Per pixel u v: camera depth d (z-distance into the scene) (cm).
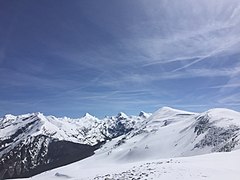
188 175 3972
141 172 4647
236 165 4762
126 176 4525
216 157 5984
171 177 3938
